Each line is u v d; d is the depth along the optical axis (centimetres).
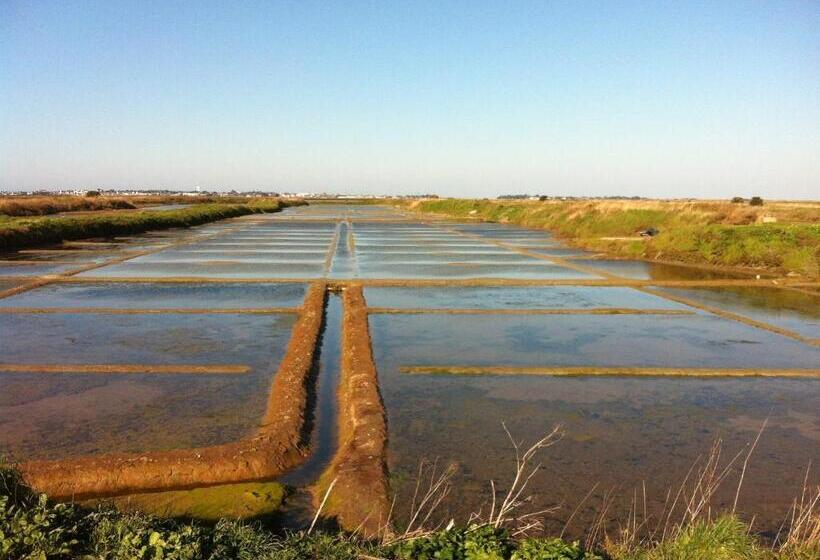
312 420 639
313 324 1004
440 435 591
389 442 571
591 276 1653
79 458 511
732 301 1325
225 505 451
